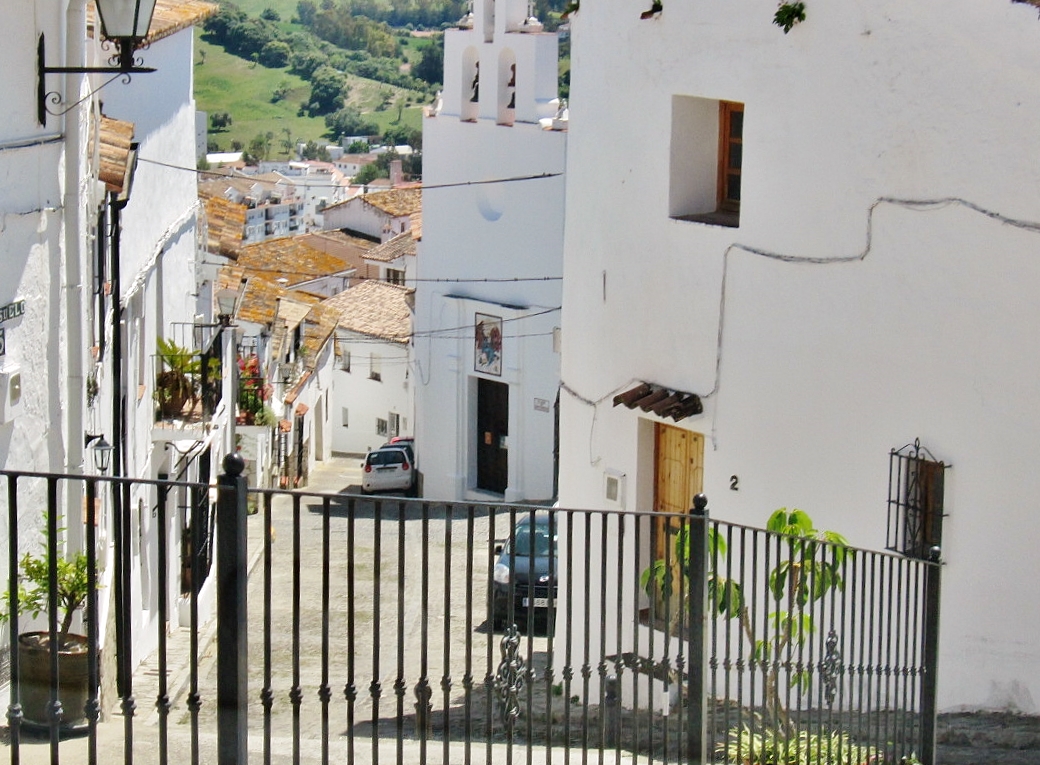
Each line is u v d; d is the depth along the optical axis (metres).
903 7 11.67
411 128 84.06
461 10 95.88
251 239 71.44
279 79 88.56
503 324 32.72
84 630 11.52
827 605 11.86
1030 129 11.09
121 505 5.62
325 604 5.84
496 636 17.62
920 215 11.76
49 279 11.18
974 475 11.62
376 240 59.44
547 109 31.77
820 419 12.60
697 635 7.68
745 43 12.84
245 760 5.61
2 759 8.62
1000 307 11.38
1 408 9.88
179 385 18.73
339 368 47.59
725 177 13.96
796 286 12.66
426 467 35.12
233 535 5.54
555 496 32.75
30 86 10.54
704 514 7.67
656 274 13.96
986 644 11.66
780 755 9.14
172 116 20.12
